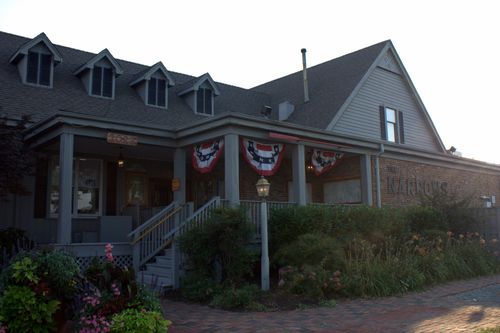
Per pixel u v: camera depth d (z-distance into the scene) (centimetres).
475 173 2078
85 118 1139
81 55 1797
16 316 527
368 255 1055
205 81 1877
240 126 1187
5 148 1121
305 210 1166
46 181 1419
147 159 1662
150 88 1734
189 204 1240
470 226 1499
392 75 2206
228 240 984
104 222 1381
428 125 2338
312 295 908
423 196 1578
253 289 927
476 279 1190
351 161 1670
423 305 856
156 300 620
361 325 702
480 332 636
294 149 1348
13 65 1538
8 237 1161
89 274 621
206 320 761
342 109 1891
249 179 1706
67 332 614
